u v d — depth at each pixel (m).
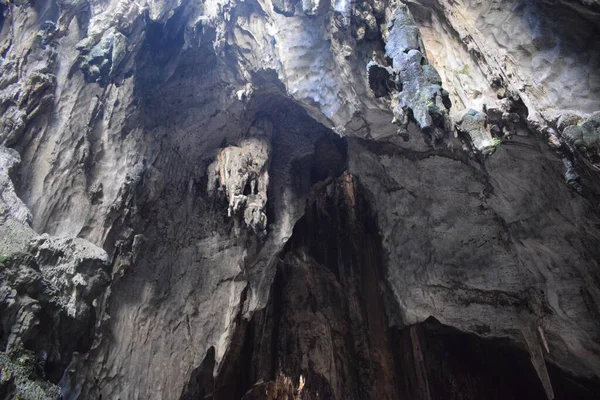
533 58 6.96
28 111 9.45
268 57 10.68
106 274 8.79
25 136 9.36
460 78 7.97
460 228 10.97
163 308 10.91
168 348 10.67
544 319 10.12
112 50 10.20
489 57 7.41
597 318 9.04
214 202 12.17
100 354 9.21
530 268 9.99
